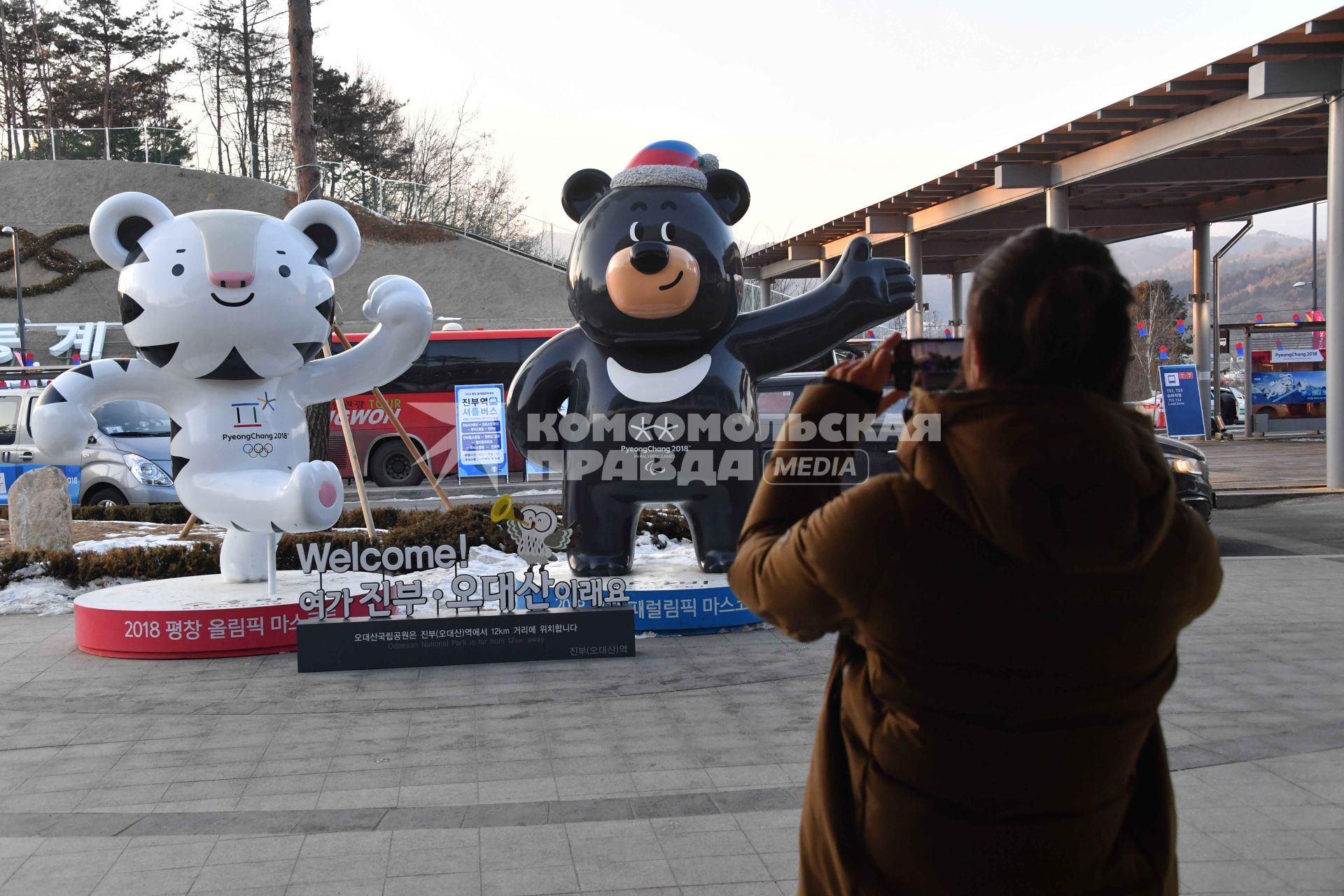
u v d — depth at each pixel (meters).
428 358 20.61
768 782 4.76
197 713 6.04
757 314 8.02
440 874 3.84
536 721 5.78
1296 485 16.56
